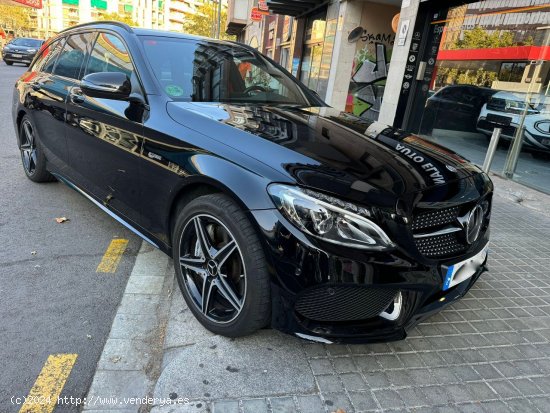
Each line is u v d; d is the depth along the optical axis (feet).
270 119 8.73
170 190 8.27
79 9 314.14
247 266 6.91
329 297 6.49
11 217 12.86
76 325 8.28
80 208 13.96
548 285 11.07
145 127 8.91
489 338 8.68
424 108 27.96
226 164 7.27
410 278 6.63
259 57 12.42
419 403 6.81
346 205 6.34
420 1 26.17
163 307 8.99
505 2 22.11
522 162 21.40
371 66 36.73
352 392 6.91
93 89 9.24
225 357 7.44
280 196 6.55
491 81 23.09
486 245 8.55
